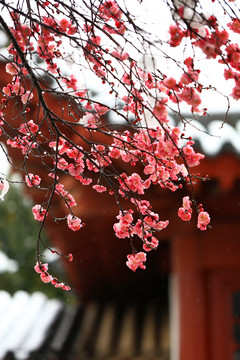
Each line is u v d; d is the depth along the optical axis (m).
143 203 2.85
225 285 5.51
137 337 8.35
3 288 14.47
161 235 5.52
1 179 2.82
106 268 7.97
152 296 9.45
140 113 2.60
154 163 2.74
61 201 5.24
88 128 2.59
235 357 5.43
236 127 5.69
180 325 5.45
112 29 2.56
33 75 2.49
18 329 8.92
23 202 14.99
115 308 9.51
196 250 5.49
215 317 5.51
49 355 8.12
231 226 5.45
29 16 2.50
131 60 2.49
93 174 5.05
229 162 4.64
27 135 2.88
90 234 6.44
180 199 5.23
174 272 5.55
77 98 2.56
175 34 2.40
